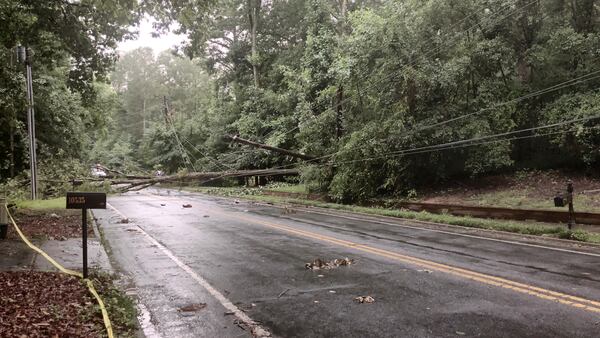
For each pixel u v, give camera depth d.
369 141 21.25
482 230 13.48
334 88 25.33
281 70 37.28
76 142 34.56
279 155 36.50
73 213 17.56
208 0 15.05
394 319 5.57
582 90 18.17
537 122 19.41
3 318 5.17
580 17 19.73
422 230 13.76
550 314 5.66
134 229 14.09
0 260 8.62
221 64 49.53
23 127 25.69
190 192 36.50
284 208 21.77
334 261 8.94
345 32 36.09
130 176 28.86
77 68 21.89
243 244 11.20
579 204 14.55
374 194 22.52
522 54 20.50
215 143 45.19
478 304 6.11
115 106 41.75
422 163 21.16
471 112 20.16
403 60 21.25
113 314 5.73
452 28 20.92
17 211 16.70
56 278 7.31
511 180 19.67
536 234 12.27
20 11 13.59
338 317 5.68
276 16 45.50
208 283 7.46
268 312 5.93
